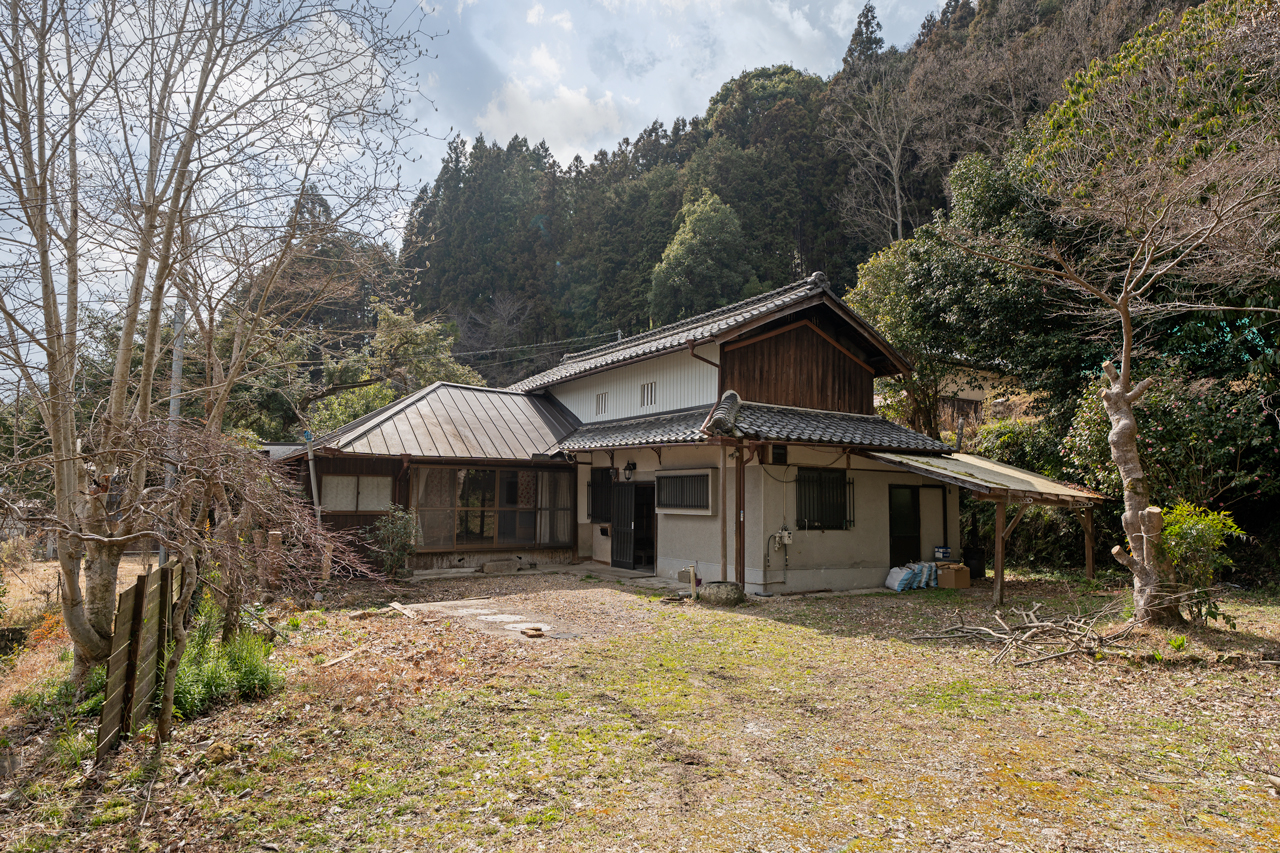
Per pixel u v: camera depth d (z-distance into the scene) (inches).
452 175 1744.6
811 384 508.4
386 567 477.4
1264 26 376.8
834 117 1405.0
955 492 529.3
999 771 163.5
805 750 176.2
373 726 189.6
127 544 229.9
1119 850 127.7
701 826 135.7
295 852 125.6
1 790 150.4
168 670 173.6
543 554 581.9
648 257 1477.6
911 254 624.4
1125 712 206.4
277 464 264.1
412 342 887.7
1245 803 147.3
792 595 425.7
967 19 1432.1
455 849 126.5
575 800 146.8
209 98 227.0
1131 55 454.3
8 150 194.7
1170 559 288.7
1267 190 305.9
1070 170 423.5
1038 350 518.3
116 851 126.0
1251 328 400.8
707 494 458.6
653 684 234.7
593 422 622.8
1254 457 391.2
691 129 1867.6
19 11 196.5
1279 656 247.0
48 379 202.2
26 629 361.1
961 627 321.7
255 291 284.8
